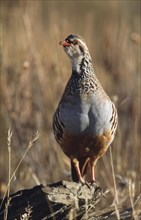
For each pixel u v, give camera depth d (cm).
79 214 1048
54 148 1546
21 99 1659
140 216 1062
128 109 1766
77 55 1184
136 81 1892
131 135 1639
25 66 1625
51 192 1042
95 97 1151
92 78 1169
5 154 1532
